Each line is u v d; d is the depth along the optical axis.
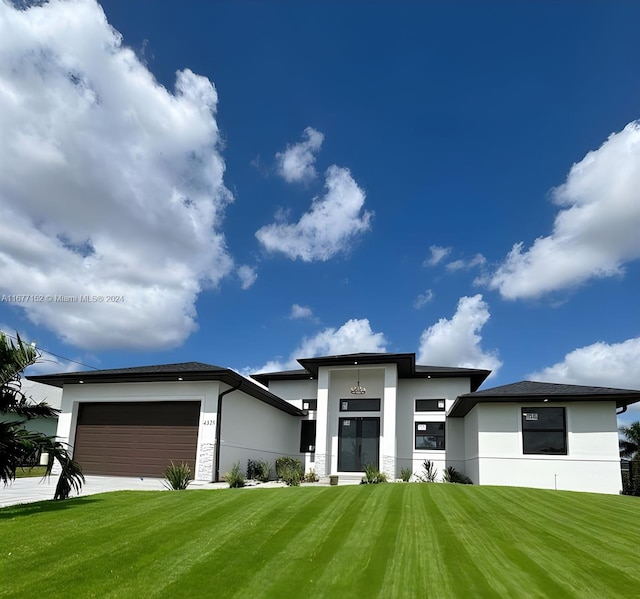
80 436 18.12
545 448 16.97
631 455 31.11
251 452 19.19
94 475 17.36
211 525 7.38
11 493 11.43
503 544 6.63
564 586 5.20
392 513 8.21
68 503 9.12
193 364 18.91
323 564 5.80
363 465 22.33
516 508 9.05
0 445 8.51
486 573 5.54
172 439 16.97
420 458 22.38
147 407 17.64
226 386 17.34
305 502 9.08
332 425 23.05
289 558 5.99
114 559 5.86
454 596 4.93
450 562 5.88
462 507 8.88
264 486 15.97
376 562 5.87
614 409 16.61
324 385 22.09
